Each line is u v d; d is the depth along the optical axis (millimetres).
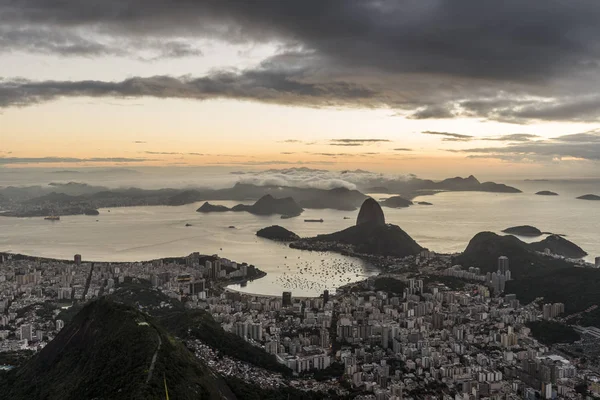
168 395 136750
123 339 158125
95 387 143500
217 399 152500
